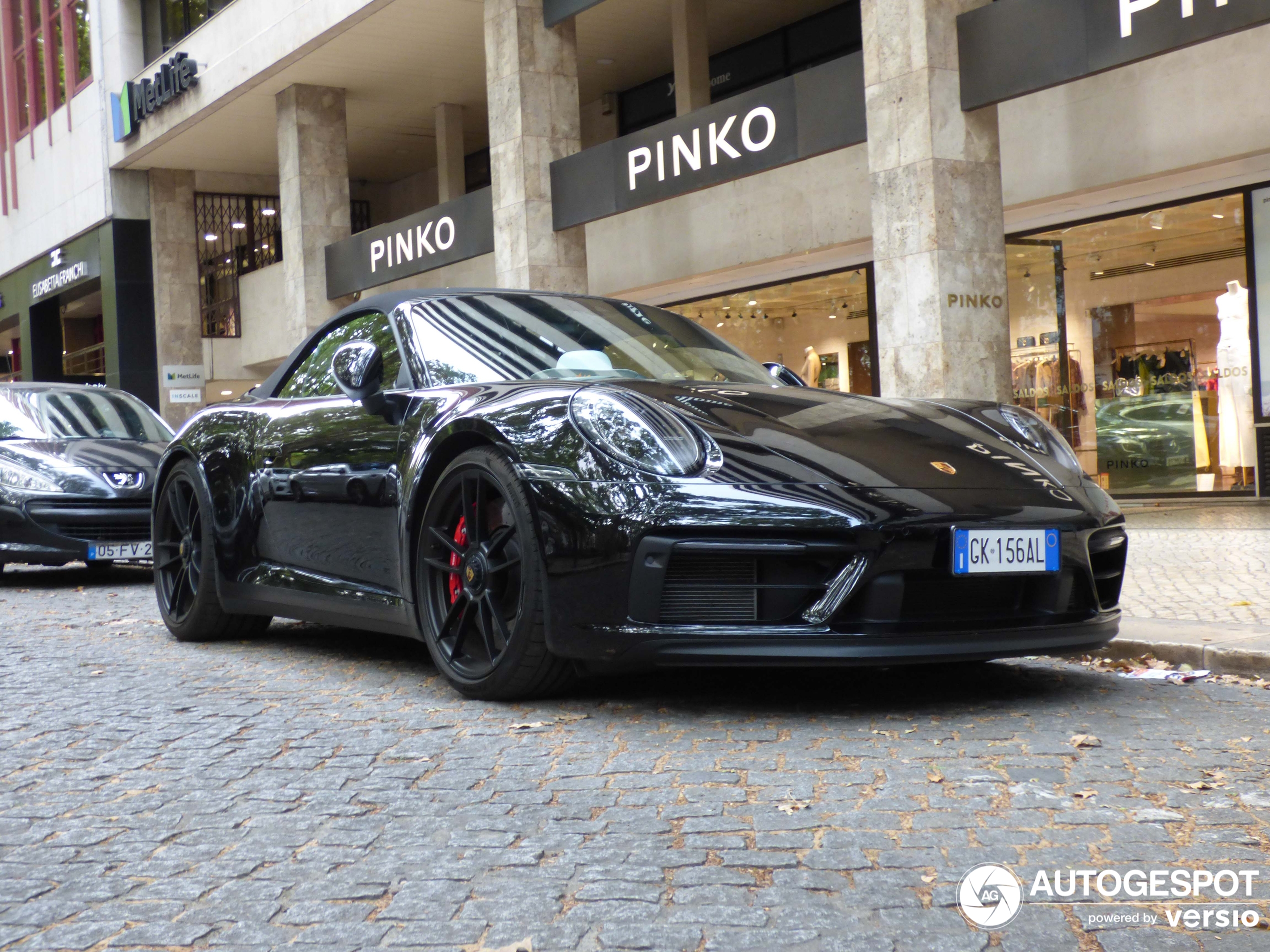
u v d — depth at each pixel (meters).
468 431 3.30
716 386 3.53
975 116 9.38
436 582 3.46
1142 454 11.43
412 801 2.41
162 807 2.43
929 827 2.16
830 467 2.99
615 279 15.19
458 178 19.50
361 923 1.79
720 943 1.68
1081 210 11.38
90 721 3.27
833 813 2.26
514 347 3.77
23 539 7.30
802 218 12.86
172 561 4.81
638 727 2.98
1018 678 3.59
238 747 2.92
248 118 19.45
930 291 9.24
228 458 4.44
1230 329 10.65
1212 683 3.48
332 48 16.50
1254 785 2.38
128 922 1.82
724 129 11.29
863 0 9.61
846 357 13.20
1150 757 2.60
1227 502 10.77
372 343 3.63
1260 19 7.42
